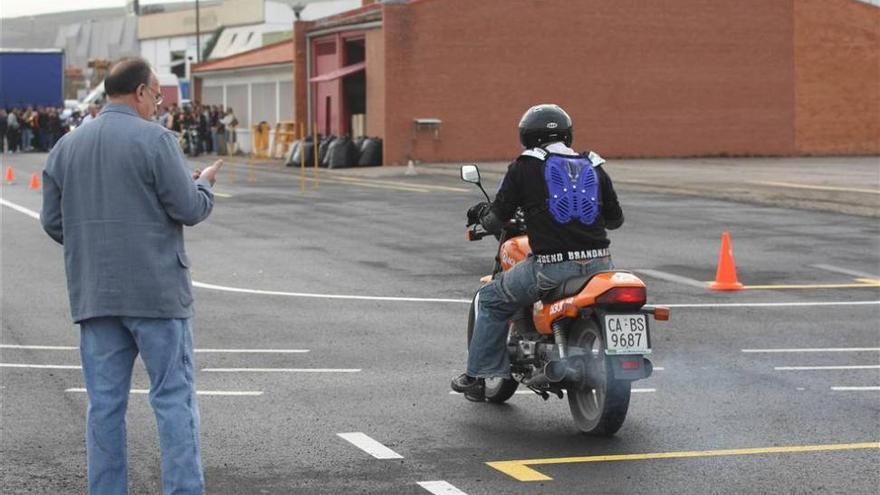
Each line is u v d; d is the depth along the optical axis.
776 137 53.00
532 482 7.71
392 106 46.75
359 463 8.17
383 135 47.06
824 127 53.78
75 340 12.85
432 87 47.22
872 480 7.77
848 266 19.00
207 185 6.65
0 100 66.50
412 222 25.47
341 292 16.30
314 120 53.91
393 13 46.44
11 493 7.47
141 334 6.38
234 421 9.37
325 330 13.49
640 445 8.69
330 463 8.16
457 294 16.14
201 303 15.38
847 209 27.88
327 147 47.62
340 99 50.88
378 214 27.19
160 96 6.68
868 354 12.22
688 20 51.12
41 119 65.06
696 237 22.70
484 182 37.41
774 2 52.44
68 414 9.56
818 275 18.06
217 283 17.09
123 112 6.49
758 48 52.41
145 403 9.92
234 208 28.73
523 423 9.38
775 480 7.77
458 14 47.31
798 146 53.41
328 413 9.66
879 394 10.41
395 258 19.84
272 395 10.30
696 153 51.72
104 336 6.46
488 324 9.38
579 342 8.89
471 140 47.88
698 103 51.59
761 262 19.41
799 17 52.97
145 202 6.37
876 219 25.92
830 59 53.59
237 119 63.22
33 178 36.88
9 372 11.16
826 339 13.04
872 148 54.56
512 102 48.41
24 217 26.72
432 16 47.00
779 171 41.62
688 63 51.28
